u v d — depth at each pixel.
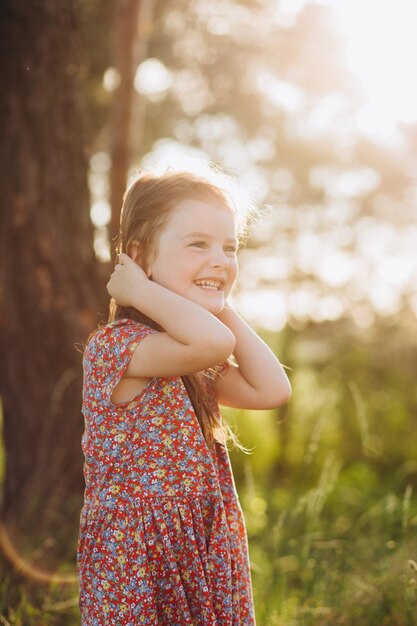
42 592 3.14
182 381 1.87
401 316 9.12
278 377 2.03
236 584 1.86
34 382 3.85
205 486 1.79
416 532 3.34
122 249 1.97
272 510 3.86
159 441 1.78
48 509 3.71
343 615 2.84
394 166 8.47
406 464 5.55
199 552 1.76
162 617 1.75
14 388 3.88
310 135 8.05
